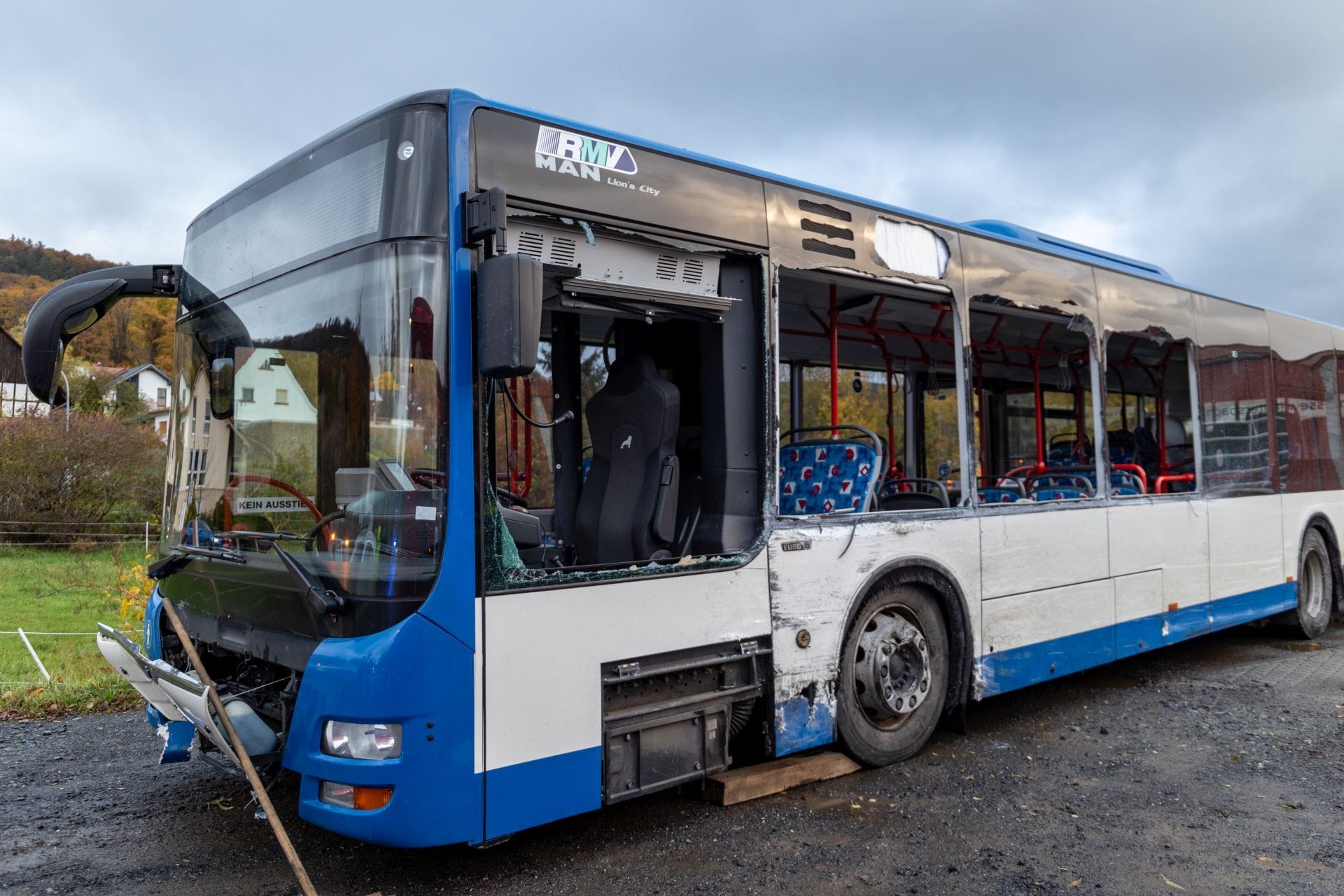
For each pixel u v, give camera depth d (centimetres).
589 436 491
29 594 1236
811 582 460
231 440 407
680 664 400
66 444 1889
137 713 625
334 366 353
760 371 445
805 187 476
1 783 479
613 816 438
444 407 334
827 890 361
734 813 440
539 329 327
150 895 348
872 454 539
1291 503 900
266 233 400
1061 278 652
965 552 552
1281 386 908
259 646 369
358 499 337
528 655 348
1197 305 796
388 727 319
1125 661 835
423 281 336
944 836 416
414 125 345
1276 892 365
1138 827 432
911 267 534
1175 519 735
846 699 483
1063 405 943
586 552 458
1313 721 621
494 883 363
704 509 442
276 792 465
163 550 459
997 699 684
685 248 412
